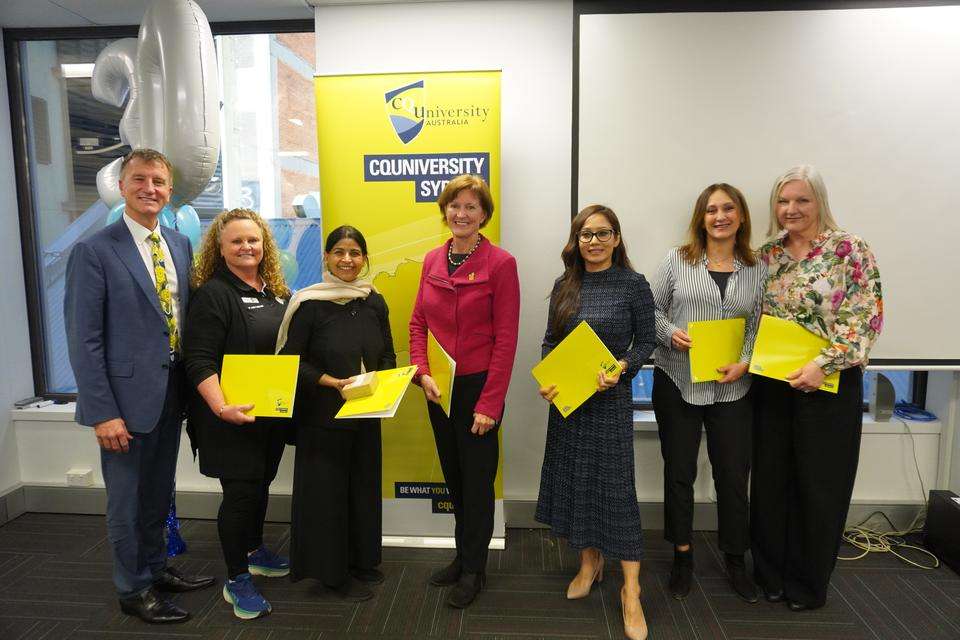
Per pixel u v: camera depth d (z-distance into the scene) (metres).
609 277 1.84
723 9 2.23
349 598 2.03
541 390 1.86
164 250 1.90
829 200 2.28
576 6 2.28
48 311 2.93
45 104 2.82
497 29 2.36
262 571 2.17
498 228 2.27
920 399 2.62
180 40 2.12
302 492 1.90
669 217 2.34
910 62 2.19
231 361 1.78
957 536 2.17
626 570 1.84
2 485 2.70
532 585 2.12
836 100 2.23
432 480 2.40
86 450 2.75
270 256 1.99
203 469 1.84
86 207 2.90
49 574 2.22
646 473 2.56
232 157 2.83
